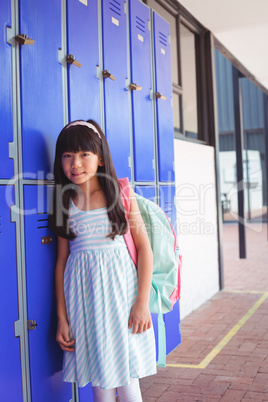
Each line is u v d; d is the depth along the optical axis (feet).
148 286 6.07
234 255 26.96
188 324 13.34
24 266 5.89
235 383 8.95
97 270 5.93
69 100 6.86
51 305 6.36
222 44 19.69
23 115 5.87
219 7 15.37
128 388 6.09
